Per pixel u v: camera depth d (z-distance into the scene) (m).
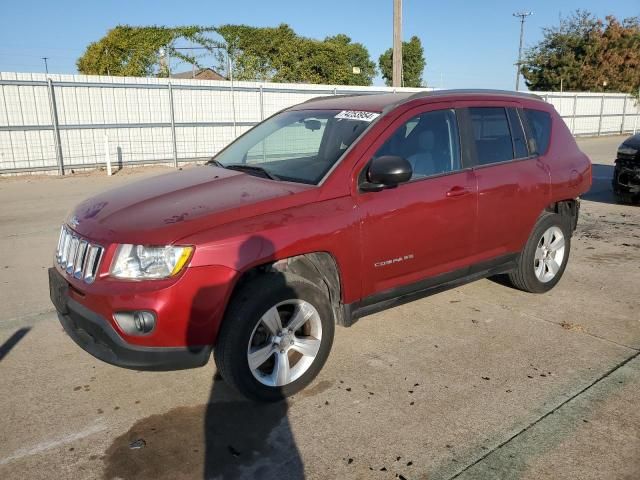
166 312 2.95
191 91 16.62
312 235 3.35
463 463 2.84
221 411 3.33
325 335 3.54
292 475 2.76
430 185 4.00
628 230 8.04
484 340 4.27
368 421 3.21
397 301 4.02
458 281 4.42
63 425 3.18
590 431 3.09
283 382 3.40
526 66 40.28
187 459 2.88
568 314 4.80
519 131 4.84
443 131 4.24
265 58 26.42
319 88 18.94
